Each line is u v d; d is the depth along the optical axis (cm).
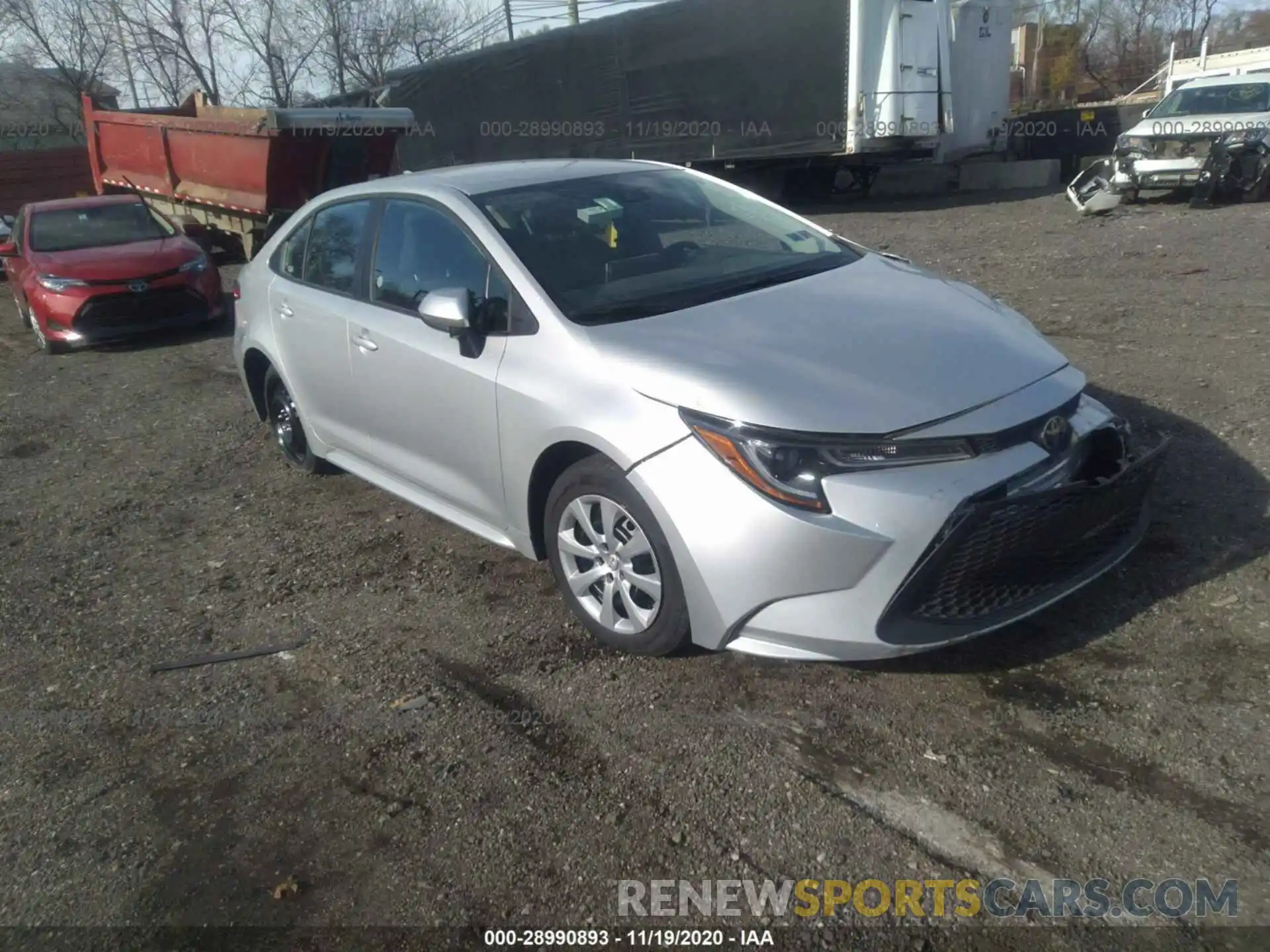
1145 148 1398
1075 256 1072
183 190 1588
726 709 358
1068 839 289
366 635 433
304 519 566
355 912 287
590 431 368
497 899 287
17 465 719
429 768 342
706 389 346
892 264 475
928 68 1650
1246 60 2600
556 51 1977
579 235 445
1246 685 342
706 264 448
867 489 325
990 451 338
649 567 372
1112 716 335
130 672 423
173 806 337
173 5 2833
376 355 480
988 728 335
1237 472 487
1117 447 376
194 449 713
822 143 1702
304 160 1414
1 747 379
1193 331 725
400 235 488
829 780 320
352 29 3073
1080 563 365
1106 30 4447
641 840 303
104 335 1044
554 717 363
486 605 448
